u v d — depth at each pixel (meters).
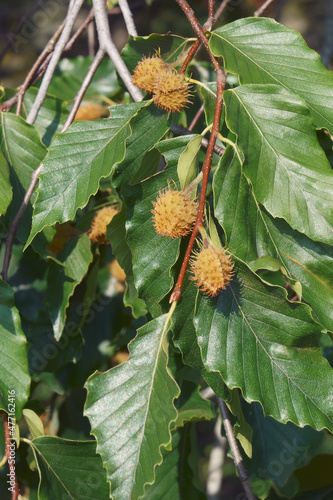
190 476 0.82
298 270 0.65
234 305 0.63
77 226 0.81
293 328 0.63
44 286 0.94
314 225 0.62
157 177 0.66
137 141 0.68
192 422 0.82
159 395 0.65
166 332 0.64
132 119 0.68
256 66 0.66
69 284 0.80
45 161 0.68
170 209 0.62
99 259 0.83
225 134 0.67
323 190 0.62
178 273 0.64
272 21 0.67
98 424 0.65
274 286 0.63
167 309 0.65
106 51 0.75
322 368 0.63
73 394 0.92
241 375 0.63
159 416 0.64
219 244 0.62
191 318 0.64
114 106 0.69
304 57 0.66
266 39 0.67
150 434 0.64
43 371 0.86
